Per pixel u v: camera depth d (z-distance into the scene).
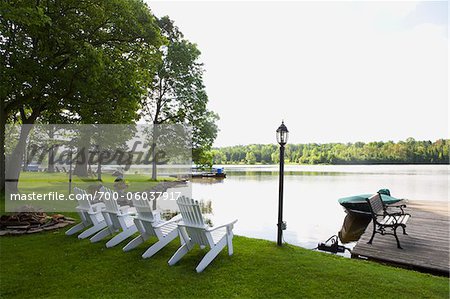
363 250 5.56
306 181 30.73
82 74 10.61
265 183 29.02
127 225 5.35
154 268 4.00
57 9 10.91
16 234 5.78
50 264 4.16
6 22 9.87
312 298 3.15
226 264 4.16
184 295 3.20
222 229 4.83
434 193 19.03
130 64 11.92
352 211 10.91
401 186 24.55
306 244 7.58
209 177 36.88
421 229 7.04
